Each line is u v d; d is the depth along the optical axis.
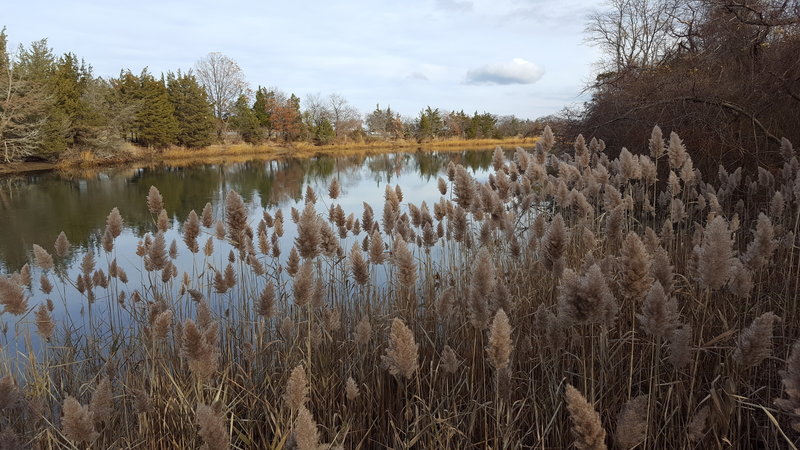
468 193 5.54
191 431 3.53
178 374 4.15
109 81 45.06
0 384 3.17
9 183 26.94
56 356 5.44
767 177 6.63
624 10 29.88
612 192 5.68
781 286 4.77
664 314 2.86
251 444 3.64
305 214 3.98
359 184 24.75
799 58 8.65
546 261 3.78
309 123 66.31
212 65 63.47
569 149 15.06
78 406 2.90
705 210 7.98
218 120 61.28
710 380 3.81
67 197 21.95
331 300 6.02
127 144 43.69
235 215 5.11
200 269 9.52
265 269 6.37
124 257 11.44
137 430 3.91
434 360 4.50
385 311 5.82
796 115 9.05
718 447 3.03
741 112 9.31
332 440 3.55
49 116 33.59
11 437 3.00
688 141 9.91
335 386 4.21
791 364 2.20
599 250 5.93
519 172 7.64
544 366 3.85
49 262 5.86
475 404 3.63
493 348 2.94
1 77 30.47
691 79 10.71
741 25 9.39
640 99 11.48
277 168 36.16
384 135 74.81
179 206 19.25
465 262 5.95
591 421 2.33
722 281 2.99
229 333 5.05
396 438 3.56
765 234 3.62
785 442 3.29
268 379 4.08
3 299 4.27
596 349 3.89
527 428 3.79
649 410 2.90
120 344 5.56
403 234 6.52
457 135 74.88
